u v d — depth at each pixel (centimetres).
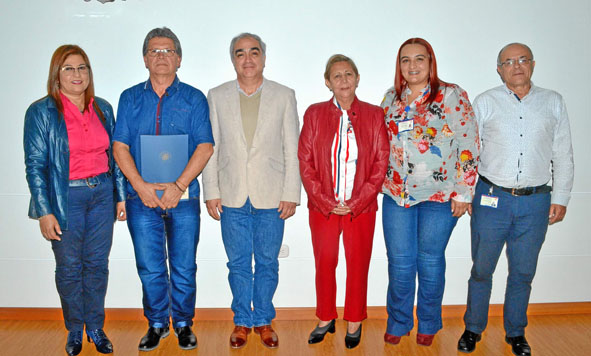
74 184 242
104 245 258
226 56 288
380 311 310
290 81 292
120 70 287
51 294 304
